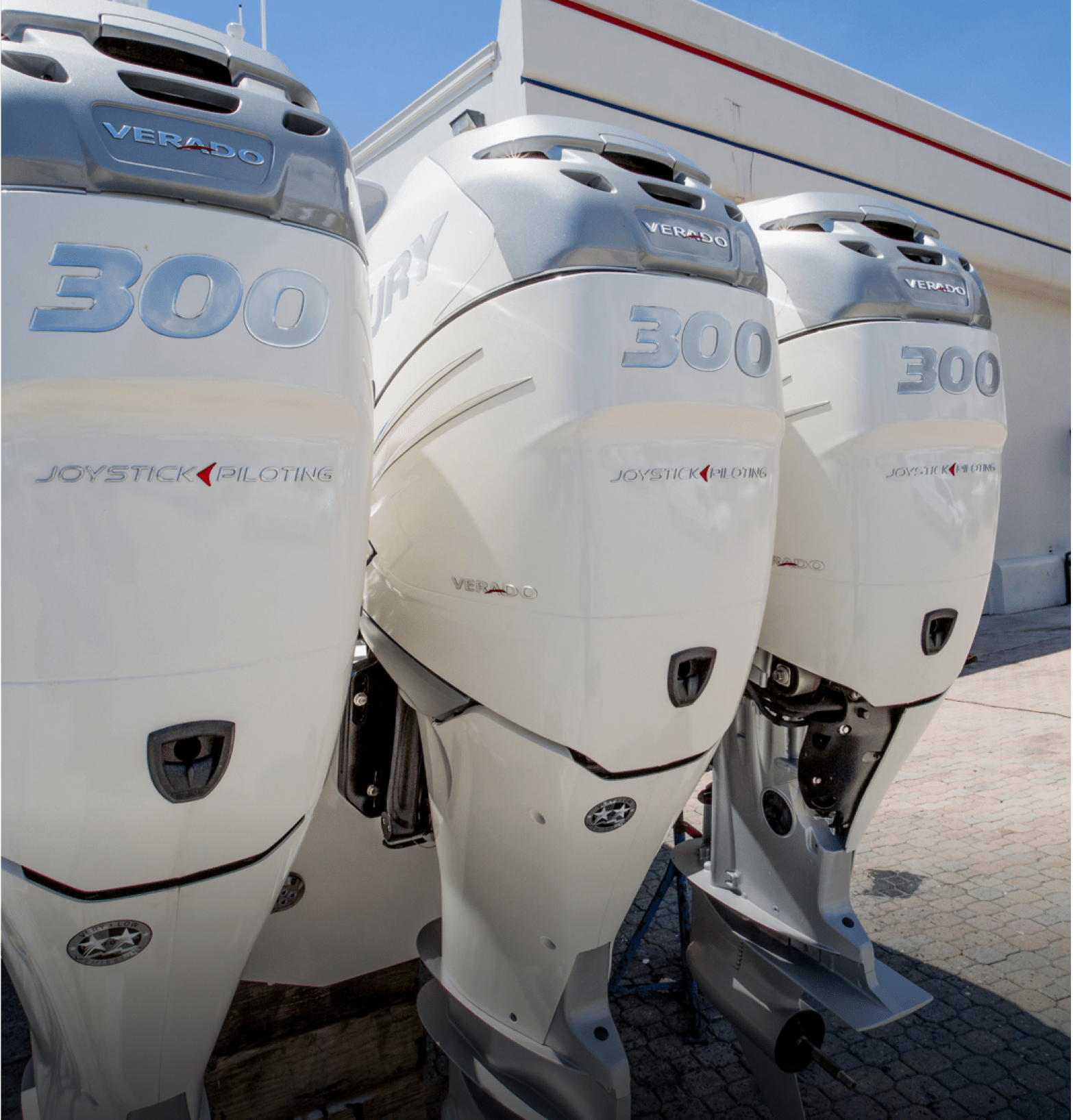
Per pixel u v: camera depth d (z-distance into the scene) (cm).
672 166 137
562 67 457
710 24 537
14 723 90
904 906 276
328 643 105
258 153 95
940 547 168
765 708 193
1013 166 809
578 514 118
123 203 87
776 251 178
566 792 129
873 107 661
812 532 172
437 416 134
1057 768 408
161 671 92
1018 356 912
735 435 127
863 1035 216
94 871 99
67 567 87
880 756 186
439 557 134
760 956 193
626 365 117
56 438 86
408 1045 174
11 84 86
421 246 144
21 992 116
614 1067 138
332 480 101
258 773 102
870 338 164
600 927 145
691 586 124
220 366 90
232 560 94
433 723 141
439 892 182
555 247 120
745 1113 189
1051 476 954
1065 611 891
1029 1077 199
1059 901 276
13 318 84
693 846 229
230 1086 161
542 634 122
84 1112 121
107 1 99
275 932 168
